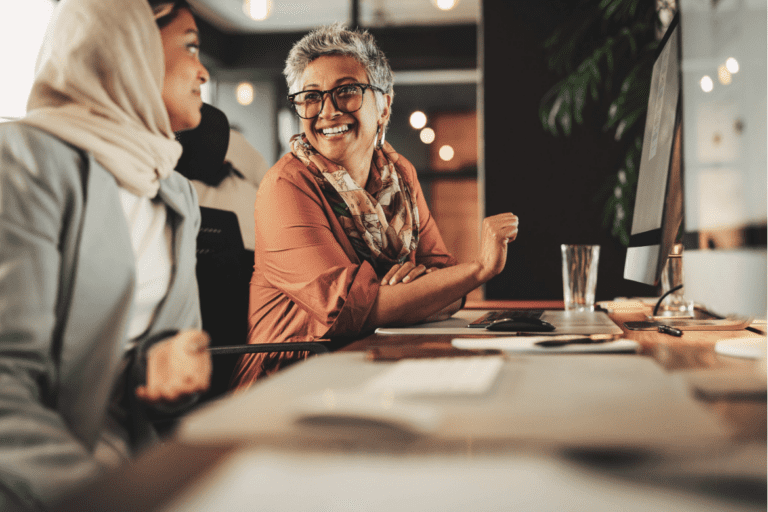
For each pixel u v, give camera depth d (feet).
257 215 4.41
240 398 1.34
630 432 1.05
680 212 3.00
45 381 2.42
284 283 4.08
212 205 5.20
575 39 9.30
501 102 9.46
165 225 3.33
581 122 9.21
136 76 3.17
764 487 0.82
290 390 1.44
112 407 2.84
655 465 0.90
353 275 3.86
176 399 2.40
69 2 3.11
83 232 2.62
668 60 3.31
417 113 20.86
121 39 3.09
